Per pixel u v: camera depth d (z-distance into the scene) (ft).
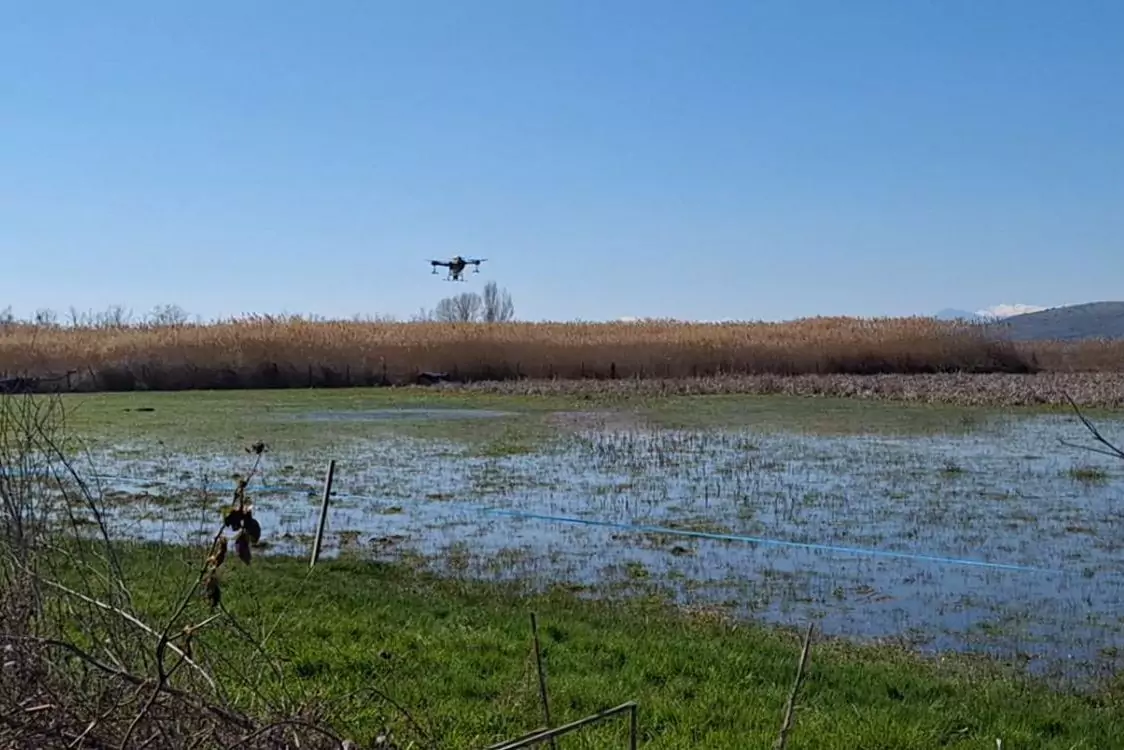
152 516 52.39
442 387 150.41
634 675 27.02
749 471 68.13
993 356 177.78
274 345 157.99
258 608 29.89
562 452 77.66
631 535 48.55
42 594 19.22
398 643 29.09
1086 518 52.49
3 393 30.45
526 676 26.50
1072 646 32.35
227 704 15.99
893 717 24.25
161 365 151.43
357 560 42.57
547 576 40.75
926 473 67.26
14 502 20.80
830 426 95.86
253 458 73.97
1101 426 94.99
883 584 39.73
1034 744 23.24
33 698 14.80
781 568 42.24
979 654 31.45
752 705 24.88
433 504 56.59
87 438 85.87
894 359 174.81
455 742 21.91
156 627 21.52
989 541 47.37
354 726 20.97
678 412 111.04
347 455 76.07
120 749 14.23
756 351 171.83
